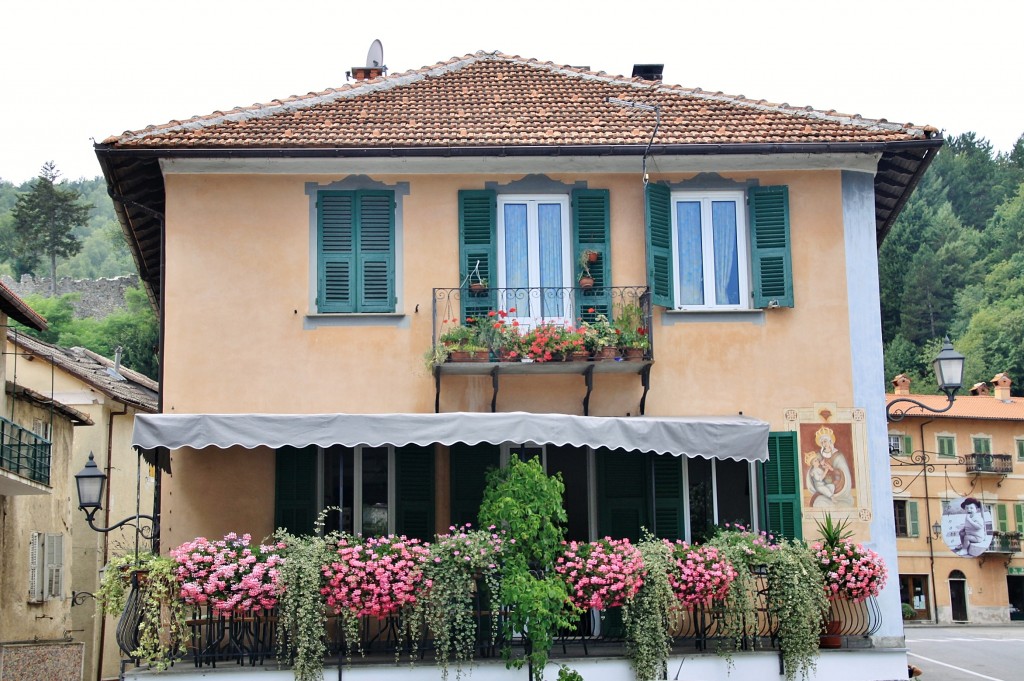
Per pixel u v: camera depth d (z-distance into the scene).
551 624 13.47
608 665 13.88
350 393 15.86
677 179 16.69
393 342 16.03
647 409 16.06
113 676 28.00
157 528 14.95
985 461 59.31
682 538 15.78
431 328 16.09
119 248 102.31
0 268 80.56
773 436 16.08
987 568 58.78
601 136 16.30
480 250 16.31
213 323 15.88
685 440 14.40
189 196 16.12
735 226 16.69
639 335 15.80
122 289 68.75
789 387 16.25
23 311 21.09
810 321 16.45
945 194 87.38
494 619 13.80
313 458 15.69
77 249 81.19
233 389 15.74
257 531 15.46
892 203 18.39
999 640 40.25
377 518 15.62
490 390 15.98
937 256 75.62
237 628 14.15
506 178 16.55
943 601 58.16
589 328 15.61
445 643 13.45
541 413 15.07
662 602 13.96
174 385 15.69
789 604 14.28
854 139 16.36
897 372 69.25
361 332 16.03
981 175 89.25
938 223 78.69
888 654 14.68
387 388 15.91
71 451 25.61
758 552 14.55
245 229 16.14
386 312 16.08
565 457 16.02
